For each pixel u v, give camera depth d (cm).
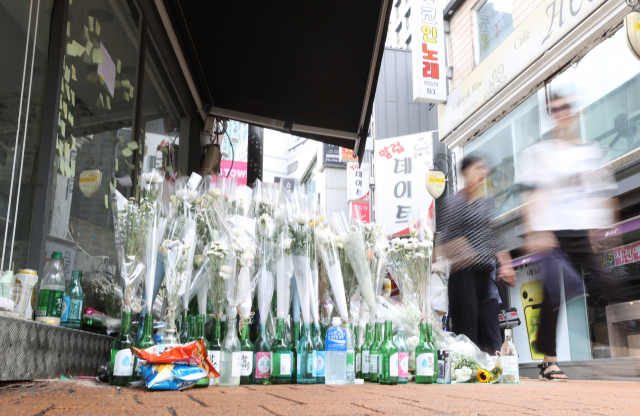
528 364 799
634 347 629
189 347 209
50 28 293
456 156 1191
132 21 385
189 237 257
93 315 304
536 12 911
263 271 273
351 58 416
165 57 443
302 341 270
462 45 1234
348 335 279
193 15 402
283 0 356
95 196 340
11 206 256
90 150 336
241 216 279
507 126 1025
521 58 952
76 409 119
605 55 784
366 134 515
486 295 441
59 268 265
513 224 912
